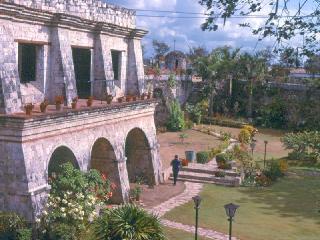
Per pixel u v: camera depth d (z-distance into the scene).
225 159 35.19
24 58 21.25
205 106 62.56
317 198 30.19
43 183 19.25
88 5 25.66
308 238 22.62
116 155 25.72
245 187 32.31
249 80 59.38
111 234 17.61
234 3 8.57
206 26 8.83
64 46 22.84
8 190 18.52
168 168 34.16
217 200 28.66
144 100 28.77
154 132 31.17
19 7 19.22
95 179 21.80
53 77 22.56
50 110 20.36
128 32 29.38
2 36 18.67
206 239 21.61
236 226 23.91
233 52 63.12
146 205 26.47
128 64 30.22
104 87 26.58
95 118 23.53
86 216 20.09
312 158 40.62
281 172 36.00
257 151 45.47
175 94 61.31
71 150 21.58
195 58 66.56
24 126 17.88
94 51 26.53
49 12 21.53
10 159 18.38
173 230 22.59
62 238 18.55
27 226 18.38
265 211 27.02
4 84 18.48
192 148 43.97
